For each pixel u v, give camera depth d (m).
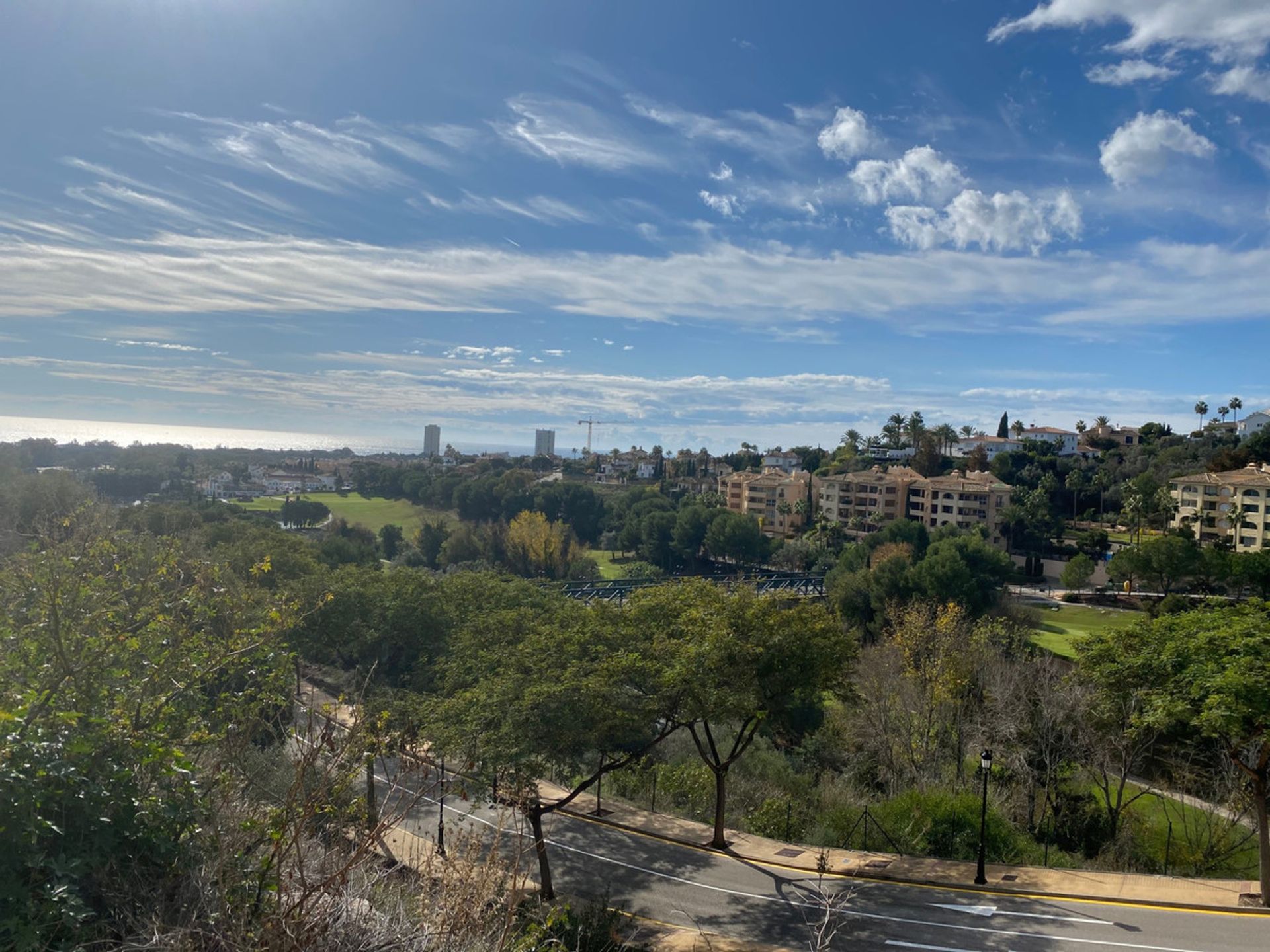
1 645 6.67
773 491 113.12
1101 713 20.84
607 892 15.78
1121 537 90.56
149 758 5.97
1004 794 26.27
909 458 132.75
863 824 22.83
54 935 4.87
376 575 29.86
